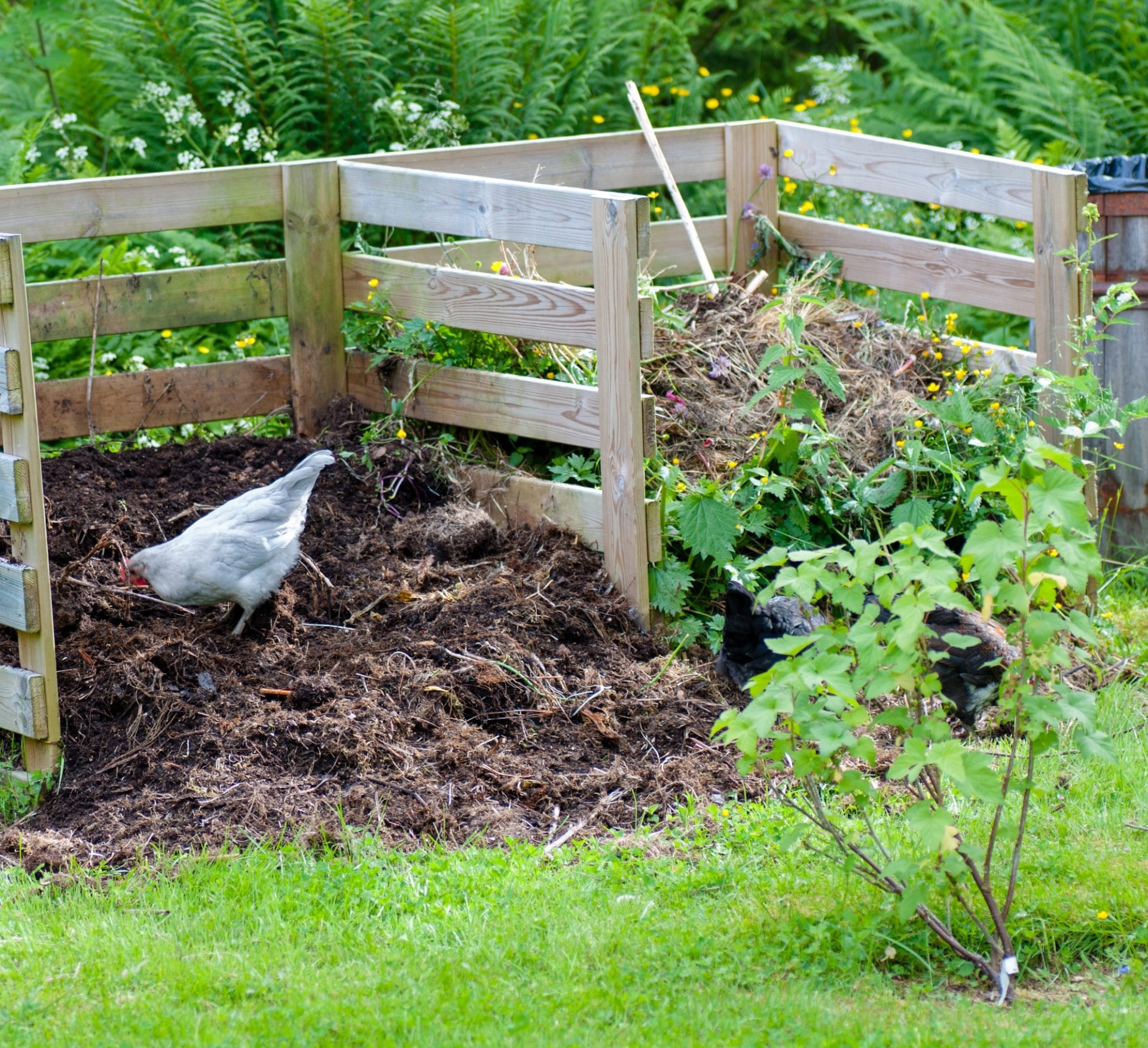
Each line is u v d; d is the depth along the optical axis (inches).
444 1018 146.4
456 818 197.6
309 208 288.0
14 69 434.6
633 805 203.0
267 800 197.6
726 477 269.4
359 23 408.2
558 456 277.0
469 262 312.0
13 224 258.8
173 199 275.0
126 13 413.4
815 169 336.2
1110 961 160.4
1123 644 259.4
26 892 178.5
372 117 409.4
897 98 519.2
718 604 260.4
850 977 157.6
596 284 239.5
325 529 263.3
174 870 183.2
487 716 221.0
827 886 173.9
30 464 194.4
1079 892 170.9
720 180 455.8
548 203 245.8
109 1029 145.5
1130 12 501.7
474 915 169.8
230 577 223.3
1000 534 145.0
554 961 158.9
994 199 286.8
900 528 151.0
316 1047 141.0
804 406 252.2
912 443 255.3
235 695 218.2
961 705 219.0
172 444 284.8
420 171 272.4
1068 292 255.8
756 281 331.3
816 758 154.7
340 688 221.0
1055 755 213.8
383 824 193.9
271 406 299.4
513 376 264.8
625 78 481.7
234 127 378.6
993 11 486.3
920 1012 148.7
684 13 520.1
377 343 292.2
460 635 234.8
